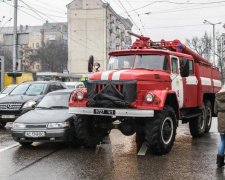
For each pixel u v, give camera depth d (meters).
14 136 10.02
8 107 14.11
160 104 8.82
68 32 75.75
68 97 11.52
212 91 13.36
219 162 7.90
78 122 9.67
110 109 8.98
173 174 7.39
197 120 11.98
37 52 86.12
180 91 10.60
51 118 10.01
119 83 8.95
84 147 10.26
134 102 8.85
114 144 10.71
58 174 7.38
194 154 9.29
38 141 9.86
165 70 10.21
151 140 8.93
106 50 74.50
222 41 51.50
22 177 7.17
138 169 7.79
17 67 29.33
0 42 87.94
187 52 11.89
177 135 12.63
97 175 7.32
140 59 10.42
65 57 83.25
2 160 8.62
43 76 40.38
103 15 74.38
